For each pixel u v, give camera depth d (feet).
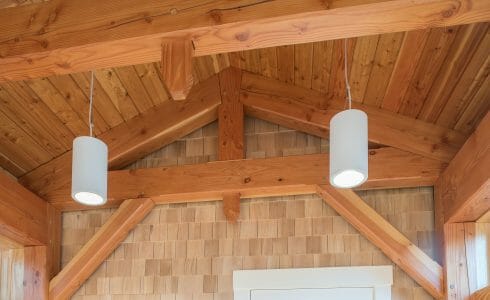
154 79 13.80
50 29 9.27
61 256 15.01
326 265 13.93
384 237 13.29
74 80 12.80
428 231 13.73
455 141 13.23
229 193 14.15
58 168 14.71
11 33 9.38
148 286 14.52
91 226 15.12
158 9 8.90
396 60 11.75
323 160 13.87
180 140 15.14
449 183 12.57
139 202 14.38
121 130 14.64
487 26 9.73
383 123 13.56
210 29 8.68
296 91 14.24
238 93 14.51
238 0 8.64
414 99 12.75
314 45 12.39
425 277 12.93
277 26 8.58
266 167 14.03
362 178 8.84
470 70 10.87
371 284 13.62
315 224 14.21
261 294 14.02
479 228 12.80
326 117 13.89
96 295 14.64
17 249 14.51
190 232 14.69
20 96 12.52
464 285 12.57
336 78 13.21
